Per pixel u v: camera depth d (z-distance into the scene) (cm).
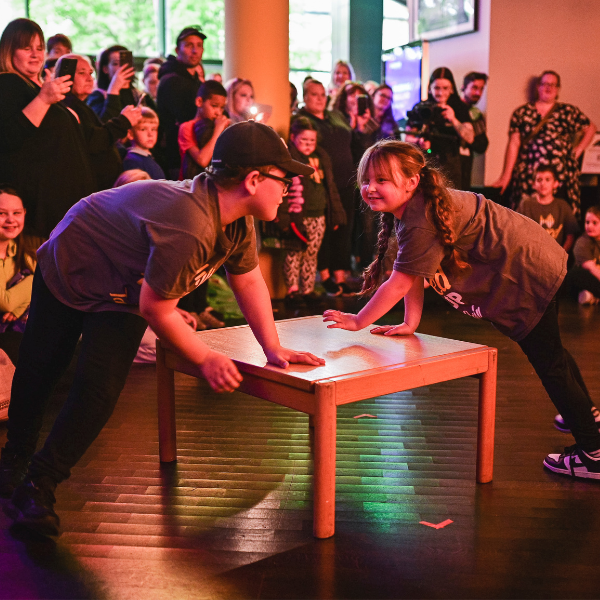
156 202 155
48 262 170
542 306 192
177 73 455
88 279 167
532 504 191
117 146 427
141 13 764
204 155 410
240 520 181
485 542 170
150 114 395
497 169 616
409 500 193
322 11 826
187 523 179
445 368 188
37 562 159
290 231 479
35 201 327
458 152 517
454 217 185
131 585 150
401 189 183
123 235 159
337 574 155
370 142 550
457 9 629
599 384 306
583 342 392
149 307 153
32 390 179
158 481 204
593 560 162
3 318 301
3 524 176
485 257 190
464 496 196
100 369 165
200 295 414
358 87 543
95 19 750
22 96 319
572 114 591
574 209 600
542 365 201
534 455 227
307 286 513
